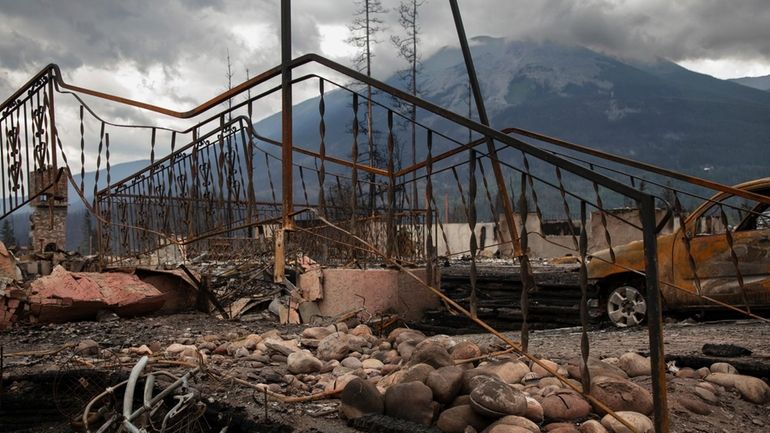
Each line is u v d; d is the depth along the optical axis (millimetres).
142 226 8062
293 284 9211
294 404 3764
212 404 3787
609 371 3785
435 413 3211
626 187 2861
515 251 5891
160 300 8117
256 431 3461
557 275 12148
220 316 8438
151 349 5621
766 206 7250
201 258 9797
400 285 8227
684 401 3496
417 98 3730
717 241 7434
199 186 7461
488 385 3121
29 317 7094
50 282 7395
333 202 9156
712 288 7414
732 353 4453
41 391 4633
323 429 3289
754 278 7117
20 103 8352
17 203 8219
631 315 8070
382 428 3191
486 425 3074
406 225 9859
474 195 3564
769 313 7242
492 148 6027
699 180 5344
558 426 3064
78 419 3195
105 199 8305
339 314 8141
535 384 3713
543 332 7965
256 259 9594
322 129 4426
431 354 3779
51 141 7992
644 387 3762
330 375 4402
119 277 8125
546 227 24672
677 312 7879
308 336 5844
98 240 8359
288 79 4898
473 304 3486
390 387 3418
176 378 3797
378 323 7602
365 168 8523
